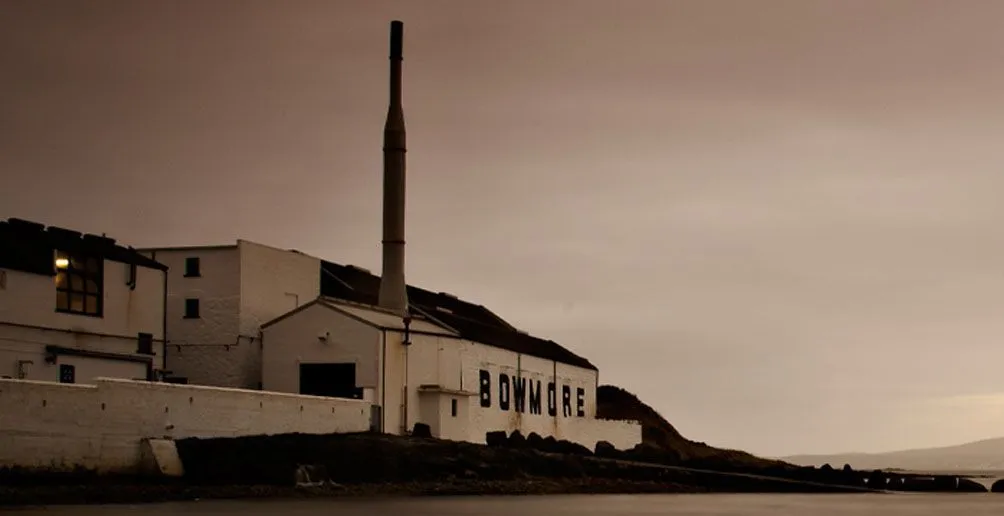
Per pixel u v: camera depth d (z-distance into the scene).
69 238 79.56
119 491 62.56
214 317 94.12
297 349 91.00
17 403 60.94
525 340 117.62
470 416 98.12
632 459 107.00
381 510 61.25
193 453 70.44
